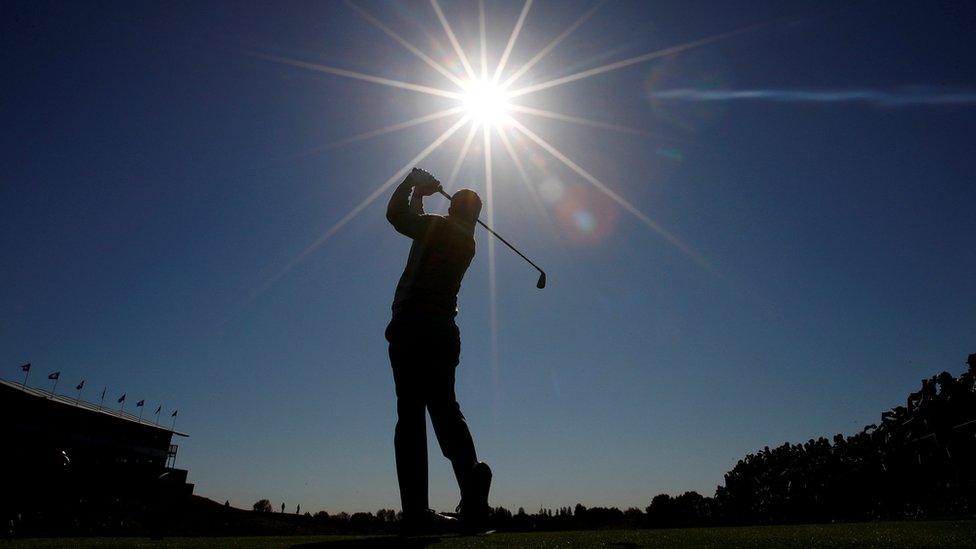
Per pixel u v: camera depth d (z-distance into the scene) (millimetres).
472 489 3318
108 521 12508
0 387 47000
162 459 64438
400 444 3449
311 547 2738
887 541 2979
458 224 3754
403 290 3650
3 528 10383
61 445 50219
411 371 3510
